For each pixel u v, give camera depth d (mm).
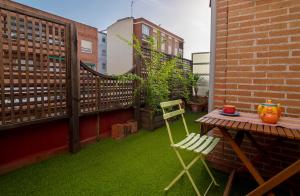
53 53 2611
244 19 2008
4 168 2232
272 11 1841
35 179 2092
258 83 1958
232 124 1395
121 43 15109
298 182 1821
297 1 1713
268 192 1408
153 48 4656
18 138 2357
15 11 2141
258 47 1938
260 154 1856
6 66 2129
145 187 1944
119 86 3936
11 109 2180
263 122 1444
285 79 1807
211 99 2320
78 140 2971
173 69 4977
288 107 1802
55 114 2672
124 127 3758
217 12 2203
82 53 16266
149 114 4258
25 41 2279
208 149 1721
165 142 3426
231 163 2219
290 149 1864
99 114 3586
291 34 1754
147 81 4422
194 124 4926
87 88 3242
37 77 2438
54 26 2598
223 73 2188
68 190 1881
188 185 1991
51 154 2734
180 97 6629
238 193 1864
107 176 2166
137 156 2762
